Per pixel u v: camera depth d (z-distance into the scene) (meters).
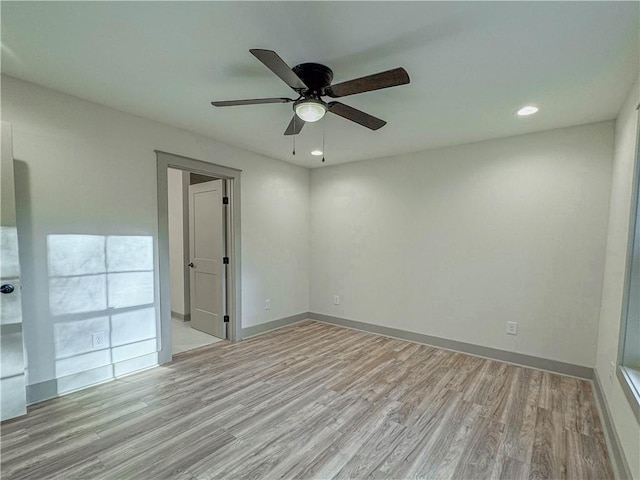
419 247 3.88
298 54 1.88
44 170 2.39
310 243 4.95
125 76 2.19
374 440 2.01
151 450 1.89
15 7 1.49
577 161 2.92
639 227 1.88
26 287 2.33
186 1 1.45
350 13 1.52
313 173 4.87
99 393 2.56
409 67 1.99
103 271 2.73
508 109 2.59
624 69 1.95
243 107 2.68
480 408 2.39
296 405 2.42
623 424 1.74
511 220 3.26
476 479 1.70
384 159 4.15
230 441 1.99
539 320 3.12
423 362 3.29
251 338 4.05
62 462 1.78
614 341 2.16
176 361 3.26
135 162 2.90
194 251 4.45
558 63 1.92
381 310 4.20
